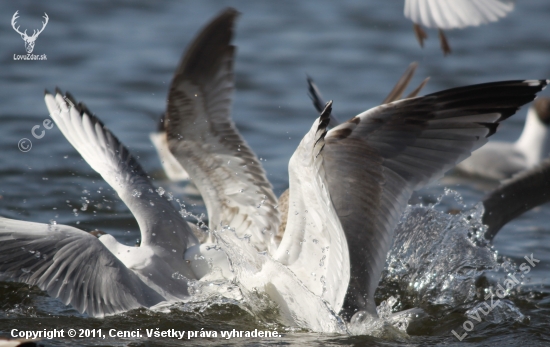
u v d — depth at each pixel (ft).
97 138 37.32
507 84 27.61
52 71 78.59
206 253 33.12
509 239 43.29
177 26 98.07
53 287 28.12
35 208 44.60
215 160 35.27
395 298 34.63
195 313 30.96
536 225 46.01
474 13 31.68
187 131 34.58
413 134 28.17
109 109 68.08
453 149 27.96
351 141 28.14
